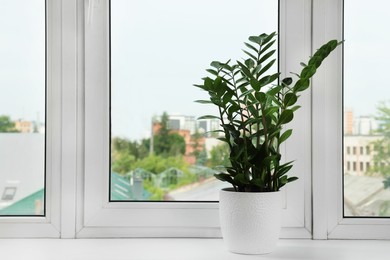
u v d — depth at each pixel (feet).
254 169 4.84
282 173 4.87
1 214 5.47
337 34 5.42
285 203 5.40
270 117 4.81
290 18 5.41
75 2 5.35
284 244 5.14
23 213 5.47
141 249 4.88
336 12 5.41
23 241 5.21
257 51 4.94
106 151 5.40
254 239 4.65
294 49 5.41
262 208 4.65
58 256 4.60
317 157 5.34
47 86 5.40
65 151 5.33
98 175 5.37
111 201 5.47
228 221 4.72
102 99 5.38
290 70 5.41
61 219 5.33
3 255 4.64
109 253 4.71
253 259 4.55
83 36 5.39
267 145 4.80
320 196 5.34
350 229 5.38
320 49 4.58
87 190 5.36
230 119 4.88
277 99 4.98
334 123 5.40
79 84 5.38
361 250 4.90
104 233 5.36
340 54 5.40
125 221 5.36
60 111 5.37
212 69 5.45
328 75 5.39
